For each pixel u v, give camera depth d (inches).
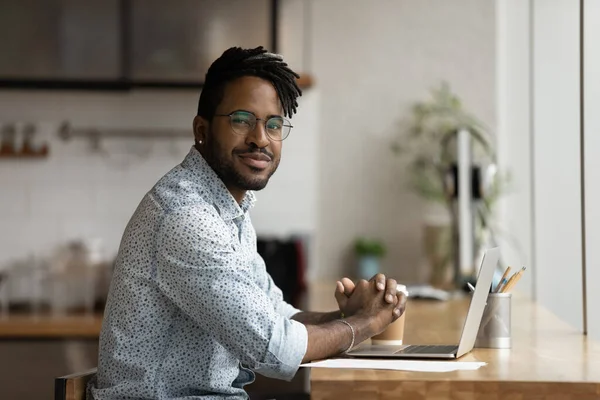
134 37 221.6
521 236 231.1
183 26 221.9
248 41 221.9
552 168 187.2
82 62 221.3
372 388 86.0
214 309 93.6
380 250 240.1
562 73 178.2
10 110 234.8
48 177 235.6
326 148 247.1
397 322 113.2
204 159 102.3
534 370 92.6
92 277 222.2
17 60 220.8
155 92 236.5
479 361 99.4
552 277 188.4
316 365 94.7
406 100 245.9
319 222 247.0
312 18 245.0
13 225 235.3
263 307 94.6
